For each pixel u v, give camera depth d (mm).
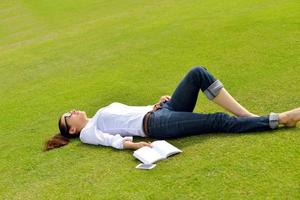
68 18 14656
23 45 12062
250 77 6152
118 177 4066
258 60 6770
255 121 4301
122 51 8906
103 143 4789
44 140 5484
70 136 5203
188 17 10508
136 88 6695
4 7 18938
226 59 7109
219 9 10664
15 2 19609
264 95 5457
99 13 14273
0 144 5672
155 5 13469
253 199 3305
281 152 3879
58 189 4125
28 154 5148
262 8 9812
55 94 7250
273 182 3469
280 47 7137
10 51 11562
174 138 4582
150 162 4148
